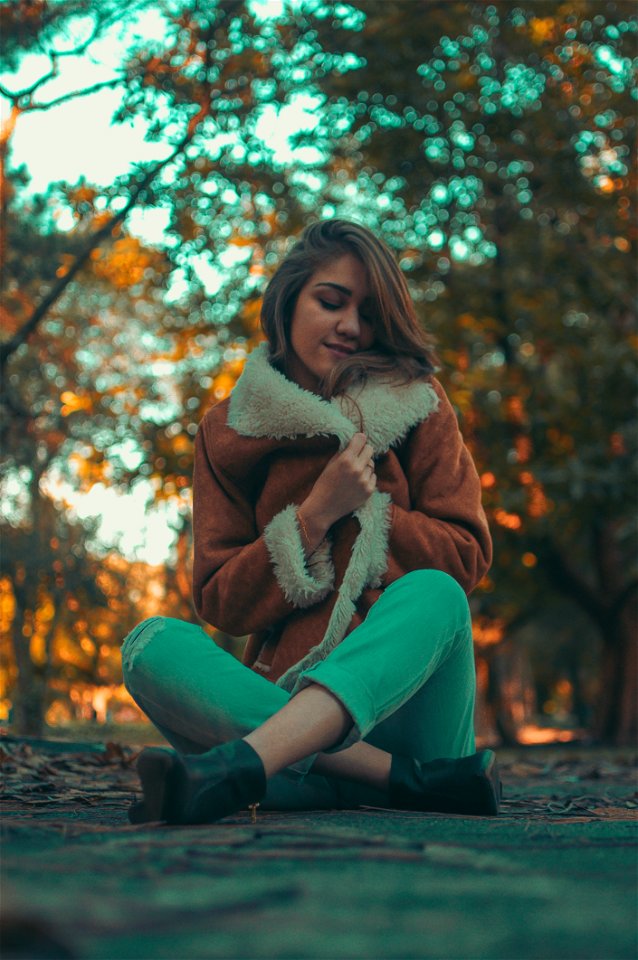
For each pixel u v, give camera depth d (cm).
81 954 84
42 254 1077
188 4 646
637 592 1584
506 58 1180
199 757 175
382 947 87
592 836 172
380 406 250
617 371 1290
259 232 1080
